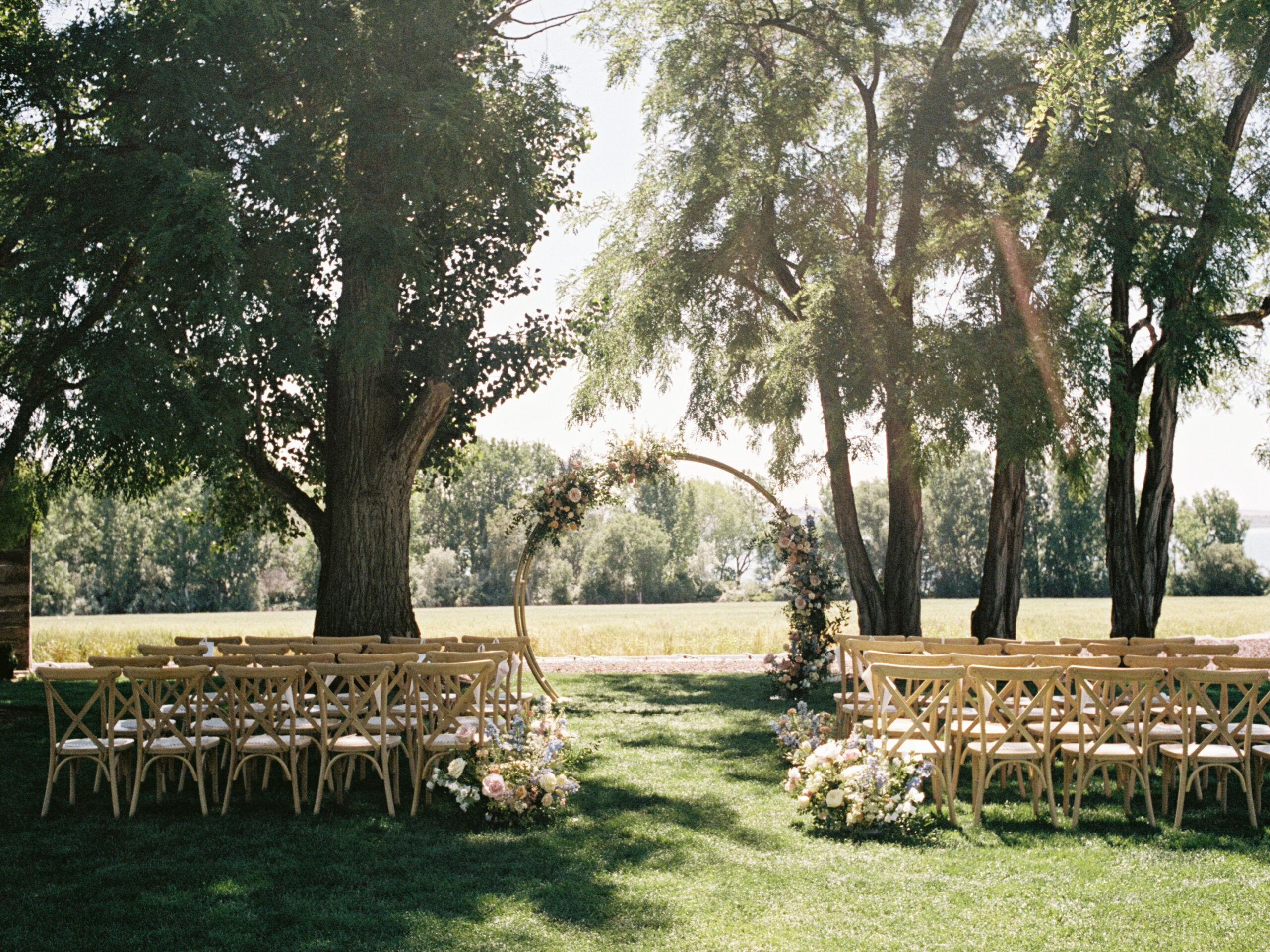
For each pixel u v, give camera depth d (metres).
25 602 16.33
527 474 78.75
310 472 13.55
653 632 23.78
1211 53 13.59
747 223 13.44
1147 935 4.08
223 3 8.33
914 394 11.55
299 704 6.81
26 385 9.10
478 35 11.30
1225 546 64.12
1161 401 14.16
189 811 6.21
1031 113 12.65
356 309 9.94
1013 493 13.56
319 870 4.99
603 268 15.42
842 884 4.78
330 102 9.84
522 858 5.21
